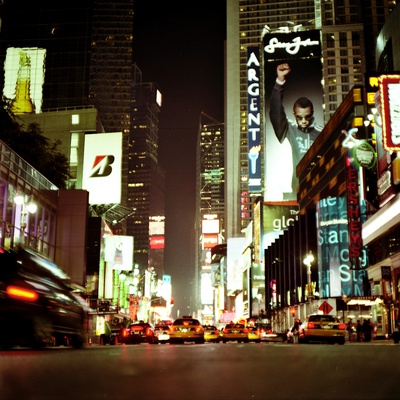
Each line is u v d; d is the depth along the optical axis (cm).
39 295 1819
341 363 1049
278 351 1761
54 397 541
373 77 8275
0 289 1680
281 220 14338
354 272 8638
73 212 6128
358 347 2297
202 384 683
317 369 902
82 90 12912
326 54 16788
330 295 8644
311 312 7550
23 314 1731
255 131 19612
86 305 2336
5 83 12975
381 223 5659
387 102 5184
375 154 6066
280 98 16650
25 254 1795
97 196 8781
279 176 16288
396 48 10881
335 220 8875
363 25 16838
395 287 5384
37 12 13462
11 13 13400
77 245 6066
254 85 19950
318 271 8962
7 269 1708
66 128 10331
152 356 1397
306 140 16350
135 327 4734
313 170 12131
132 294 10875
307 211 9431
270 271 12294
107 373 832
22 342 1767
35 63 13100
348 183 6431
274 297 11319
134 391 608
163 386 661
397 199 5184
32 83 12988
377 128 5934
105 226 8100
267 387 644
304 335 3675
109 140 8925
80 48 13212
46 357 1253
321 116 16400
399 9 10812
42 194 5584
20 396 540
